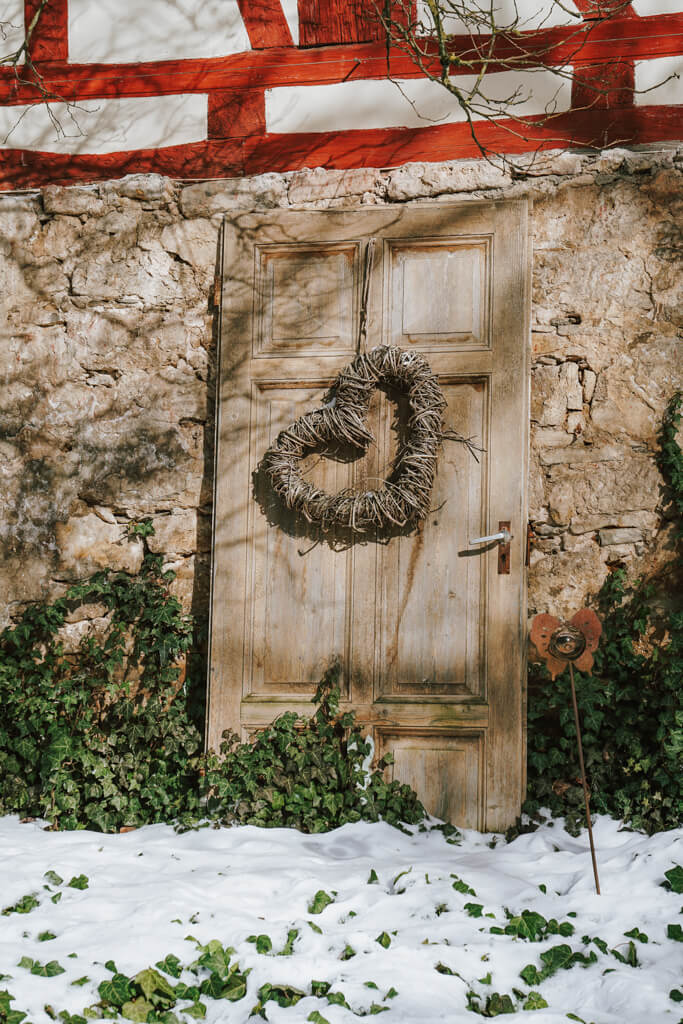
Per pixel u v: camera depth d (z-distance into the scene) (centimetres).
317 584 473
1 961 316
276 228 491
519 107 496
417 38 498
